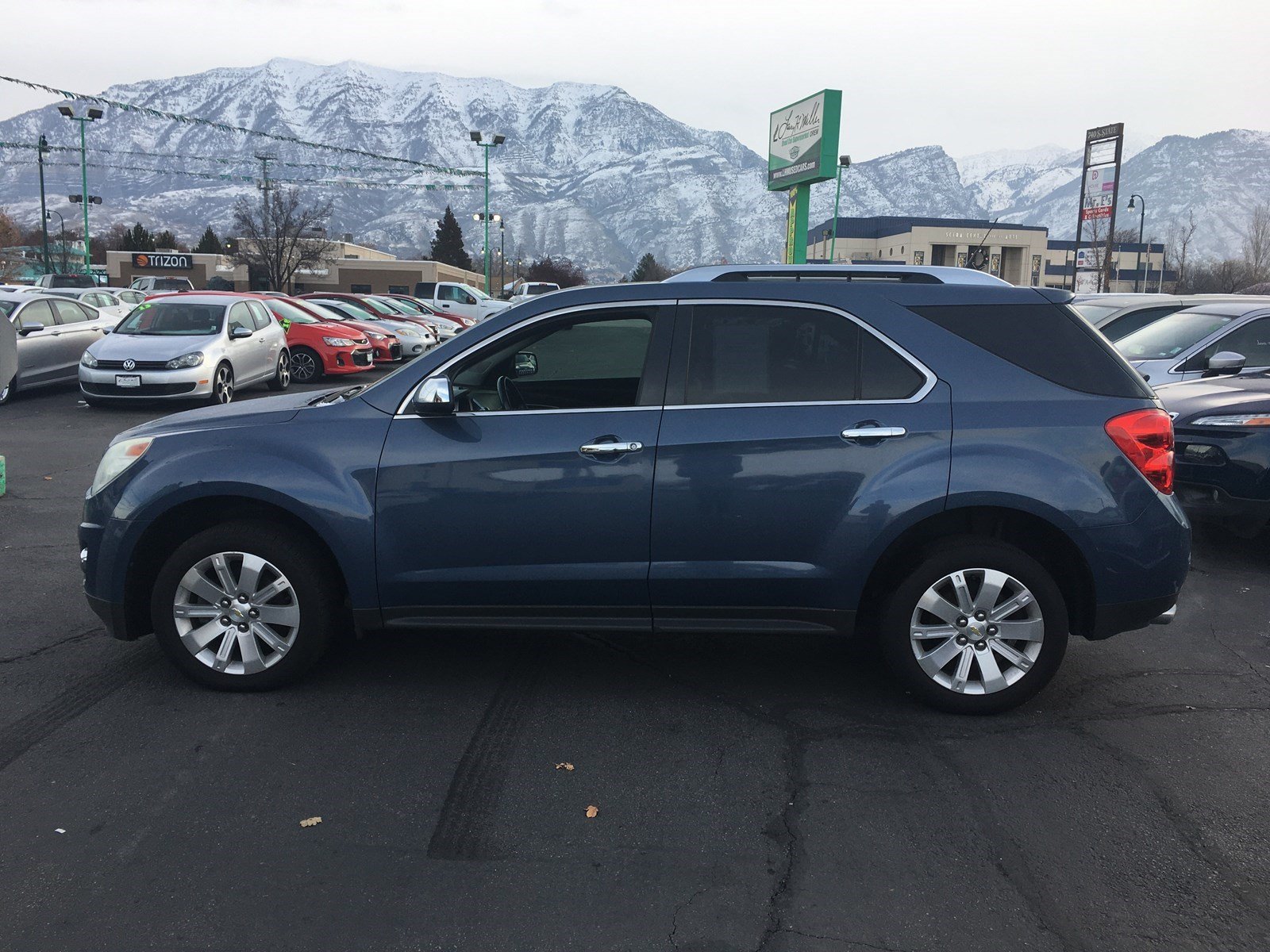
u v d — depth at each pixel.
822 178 41.94
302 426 4.17
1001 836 3.21
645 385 4.08
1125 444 3.94
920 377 4.01
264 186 67.25
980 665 4.07
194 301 15.27
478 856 3.07
